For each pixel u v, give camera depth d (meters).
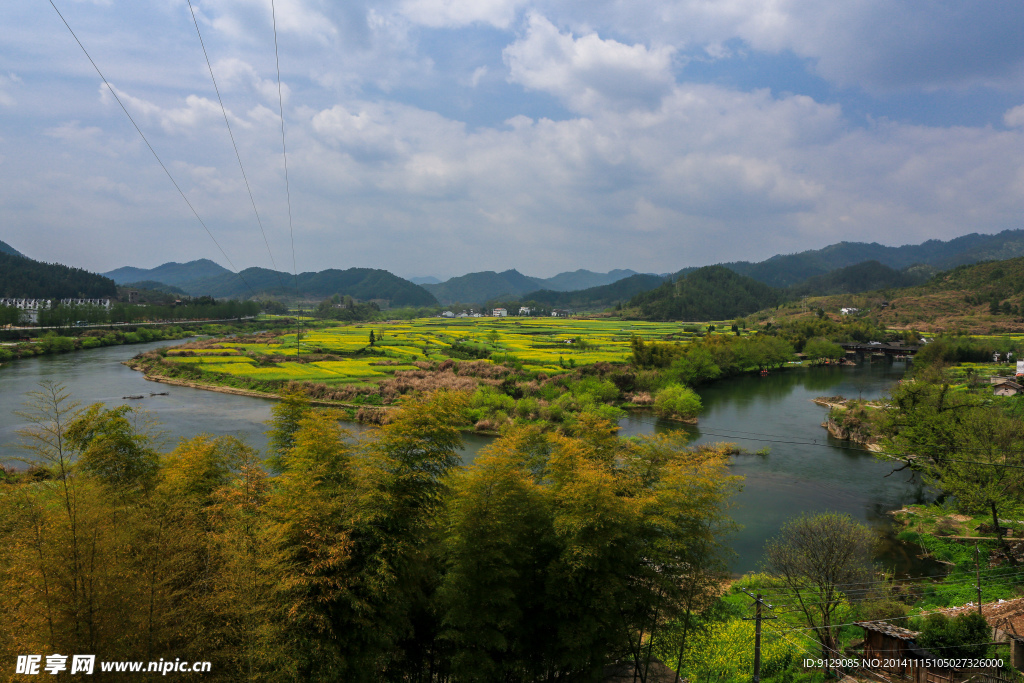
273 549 18.75
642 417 100.62
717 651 29.39
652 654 28.17
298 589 18.41
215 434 80.69
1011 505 43.59
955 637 26.94
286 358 153.00
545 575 23.47
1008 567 40.88
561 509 23.77
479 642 21.34
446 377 115.94
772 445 81.38
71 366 146.12
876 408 90.50
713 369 138.50
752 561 44.38
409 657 23.42
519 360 143.88
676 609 24.95
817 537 34.19
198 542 19.42
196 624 17.25
